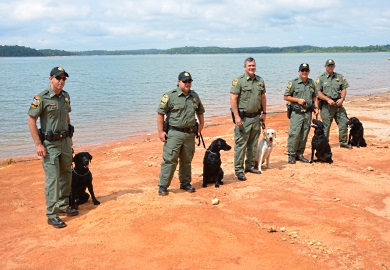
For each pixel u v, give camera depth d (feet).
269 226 17.52
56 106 18.35
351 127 35.29
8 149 44.14
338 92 33.81
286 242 15.85
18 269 14.56
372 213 19.22
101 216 19.16
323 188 23.49
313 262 14.17
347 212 19.08
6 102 87.56
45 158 18.60
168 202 20.67
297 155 31.04
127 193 23.52
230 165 30.55
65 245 16.42
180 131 21.86
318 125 29.68
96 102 86.33
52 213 18.79
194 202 20.81
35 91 114.62
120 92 108.58
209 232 16.56
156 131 54.03
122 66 356.59
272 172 27.48
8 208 22.40
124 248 15.65
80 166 20.49
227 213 19.16
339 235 16.49
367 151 33.68
